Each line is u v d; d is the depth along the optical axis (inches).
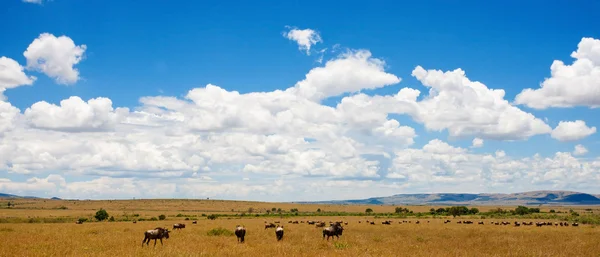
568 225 2758.4
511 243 1395.2
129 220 3986.2
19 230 2034.9
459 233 1892.2
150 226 2578.7
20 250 1100.5
